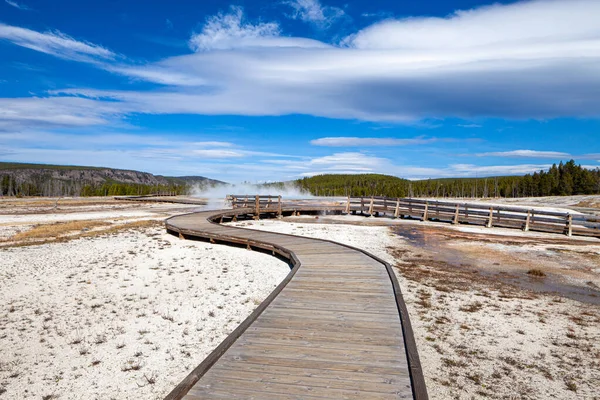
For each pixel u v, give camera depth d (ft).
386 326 19.42
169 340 22.54
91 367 19.58
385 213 98.43
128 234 62.80
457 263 42.34
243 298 29.89
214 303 28.81
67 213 104.78
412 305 26.94
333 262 34.91
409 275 35.68
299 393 13.20
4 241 55.31
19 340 22.68
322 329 19.02
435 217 86.28
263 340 17.67
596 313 26.30
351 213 104.94
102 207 131.34
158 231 66.74
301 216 97.71
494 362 18.98
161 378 18.45
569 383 17.11
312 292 25.53
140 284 33.88
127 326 24.66
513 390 16.55
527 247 53.26
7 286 33.04
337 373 14.60
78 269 38.96
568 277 36.86
